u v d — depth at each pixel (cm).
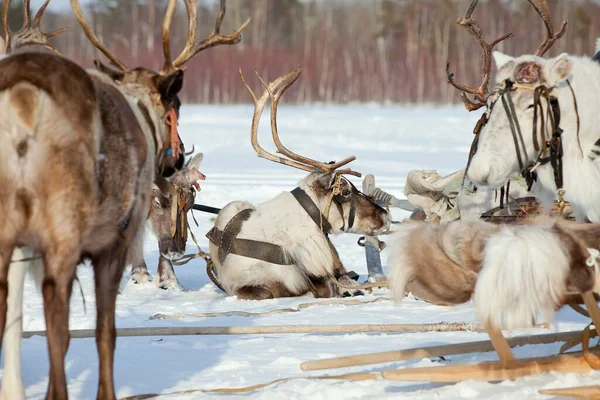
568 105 1283
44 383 1155
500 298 981
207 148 5650
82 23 1114
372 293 1934
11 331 1002
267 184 3838
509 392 1044
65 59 929
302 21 16988
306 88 13200
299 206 1853
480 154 1266
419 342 1384
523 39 14312
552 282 991
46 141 880
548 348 1280
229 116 8988
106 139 931
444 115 9644
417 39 14600
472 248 1043
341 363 1121
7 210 884
